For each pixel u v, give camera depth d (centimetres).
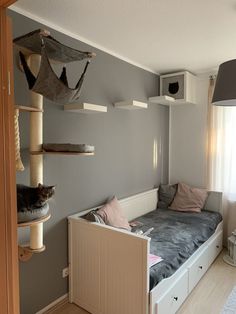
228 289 255
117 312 203
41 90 162
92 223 217
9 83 108
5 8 104
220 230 338
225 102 202
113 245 202
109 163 287
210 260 301
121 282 198
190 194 354
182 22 213
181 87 349
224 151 348
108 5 188
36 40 156
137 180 335
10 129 108
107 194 285
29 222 158
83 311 224
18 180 196
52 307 226
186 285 236
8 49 107
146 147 350
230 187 348
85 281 225
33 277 211
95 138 266
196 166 380
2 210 106
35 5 188
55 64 207
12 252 110
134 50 279
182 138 390
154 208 361
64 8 192
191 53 288
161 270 196
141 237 185
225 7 189
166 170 399
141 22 214
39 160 183
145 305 184
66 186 237
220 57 301
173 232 270
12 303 110
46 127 217
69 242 235
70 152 180
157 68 345
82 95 248
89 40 251
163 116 386
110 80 281
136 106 283
